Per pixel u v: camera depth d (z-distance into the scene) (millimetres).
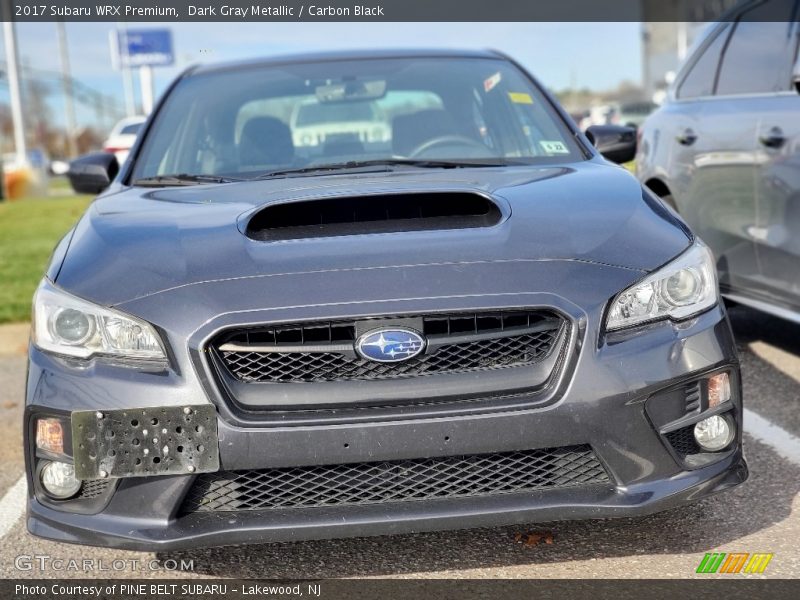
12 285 8133
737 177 4094
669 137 4730
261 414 2275
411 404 2291
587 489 2363
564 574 2494
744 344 4672
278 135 3588
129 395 2287
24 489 3371
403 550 2686
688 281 2457
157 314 2326
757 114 4004
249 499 2336
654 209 2729
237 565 2660
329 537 2303
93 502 2381
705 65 4723
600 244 2484
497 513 2305
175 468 2281
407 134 3582
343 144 3539
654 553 2584
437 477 2336
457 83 3832
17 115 26516
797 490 2949
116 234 2666
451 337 2311
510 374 2318
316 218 2746
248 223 2645
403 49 4156
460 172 3145
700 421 2422
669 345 2373
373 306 2291
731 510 2832
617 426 2322
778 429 3504
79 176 3746
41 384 2371
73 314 2385
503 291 2324
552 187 2863
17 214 17875
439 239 2492
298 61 4066
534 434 2281
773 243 3877
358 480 2328
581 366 2312
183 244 2545
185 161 3504
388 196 2756
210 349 2289
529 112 3674
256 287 2344
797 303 3828
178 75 4121
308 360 2309
